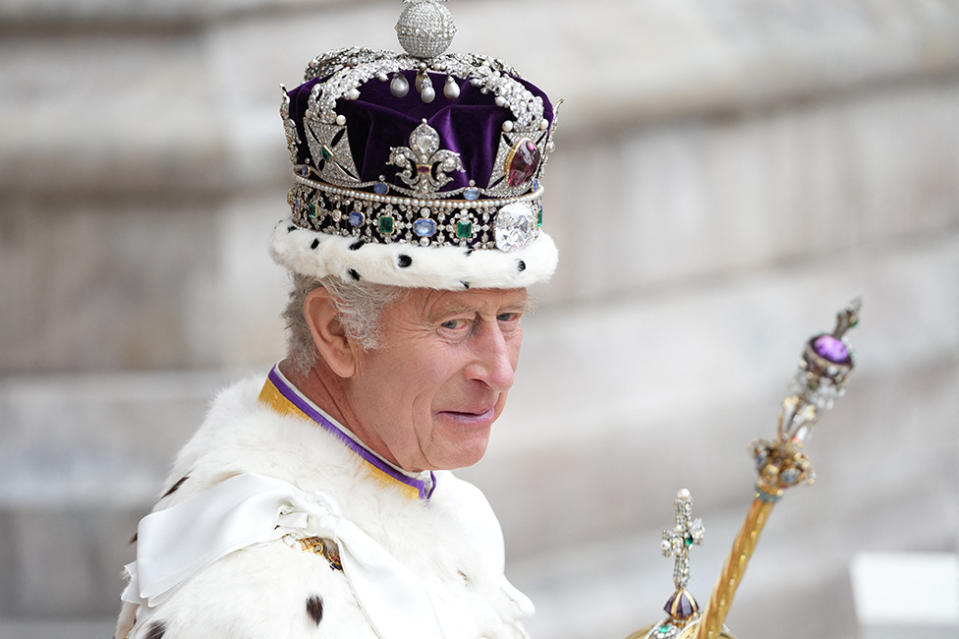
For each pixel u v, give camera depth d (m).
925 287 19.97
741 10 18.64
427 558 5.25
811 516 18.16
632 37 17.48
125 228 14.70
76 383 14.92
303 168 5.45
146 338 14.91
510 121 5.07
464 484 6.57
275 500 4.84
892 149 19.98
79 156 14.27
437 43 5.50
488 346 5.25
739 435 17.42
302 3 15.92
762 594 17.28
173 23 15.23
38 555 13.90
